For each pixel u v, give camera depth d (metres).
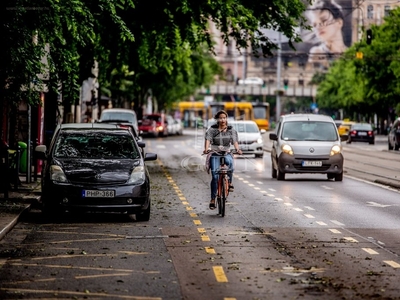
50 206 42.16
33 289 25.56
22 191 55.94
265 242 35.66
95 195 41.94
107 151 44.44
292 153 70.94
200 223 42.16
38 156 44.88
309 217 45.06
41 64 46.56
